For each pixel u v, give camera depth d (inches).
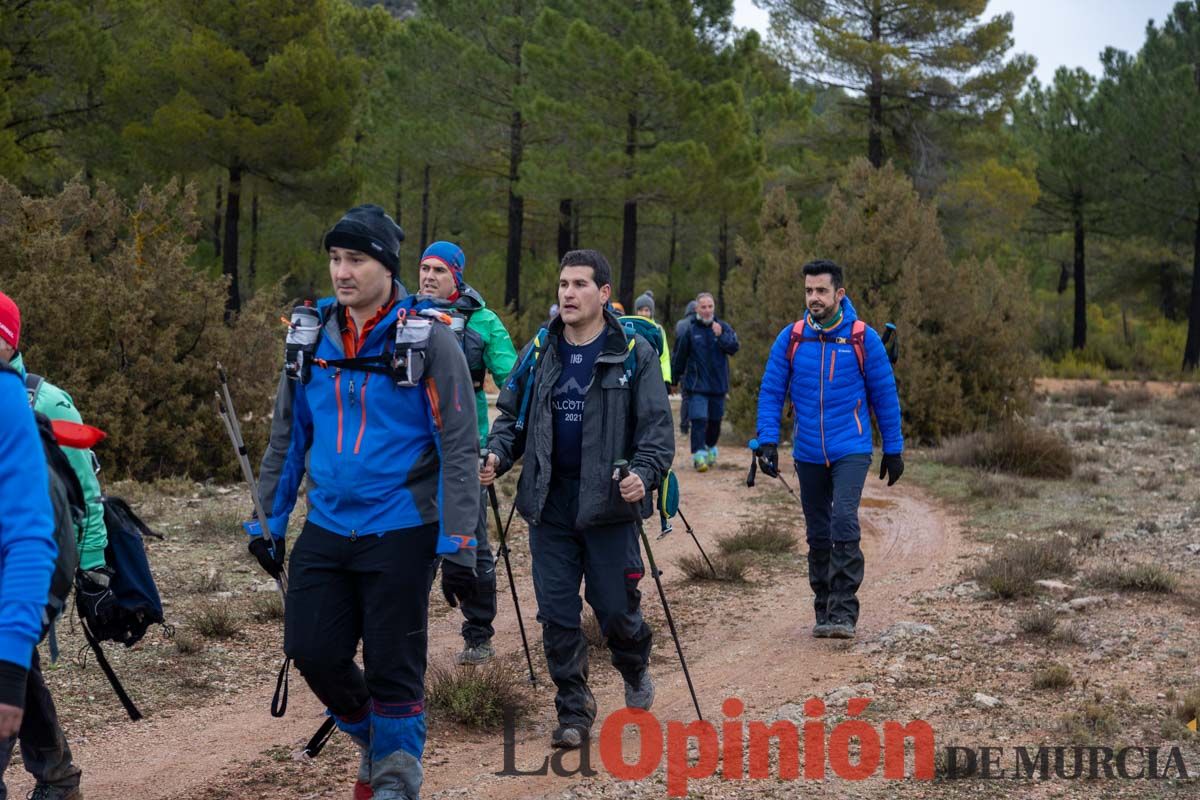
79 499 141.3
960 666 237.3
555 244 1611.7
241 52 1131.9
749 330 698.2
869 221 672.4
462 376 145.8
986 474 496.4
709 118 1088.8
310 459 147.8
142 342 471.5
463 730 202.4
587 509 186.2
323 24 1216.2
